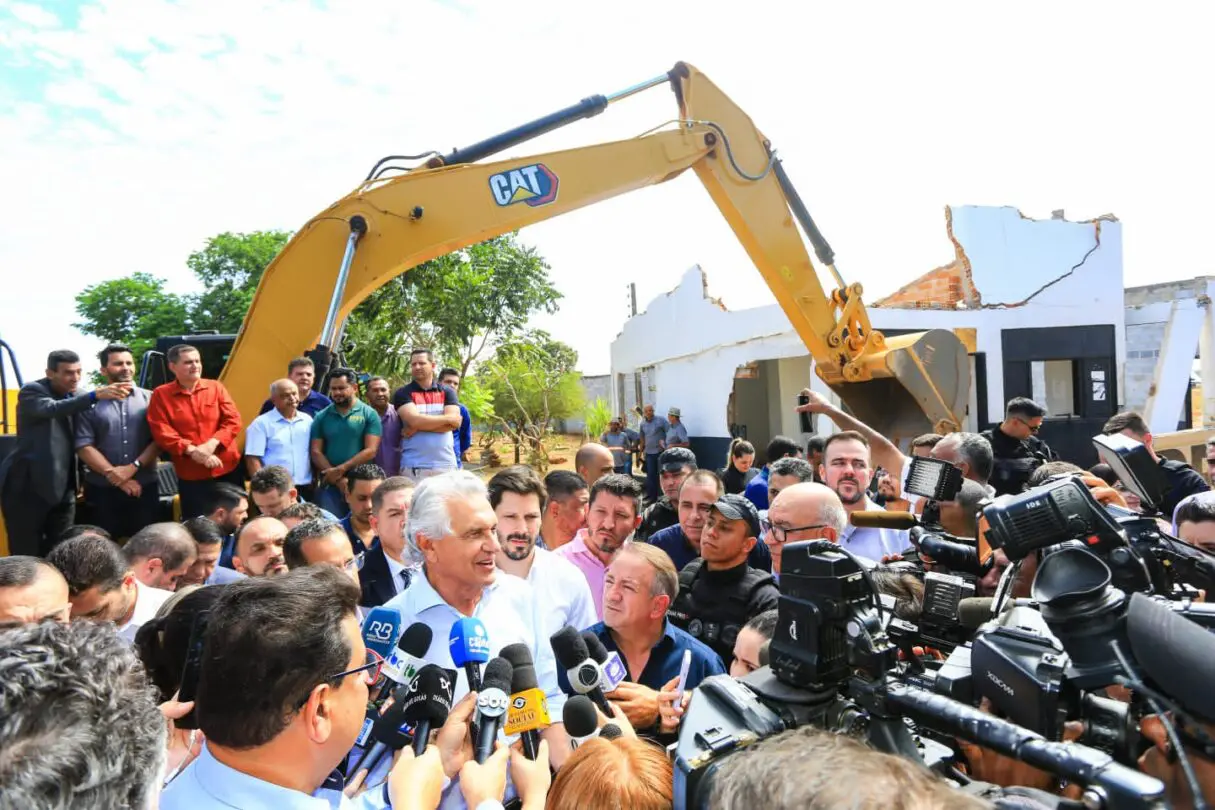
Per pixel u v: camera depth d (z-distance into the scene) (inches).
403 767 65.6
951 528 112.9
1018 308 569.0
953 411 311.6
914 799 33.1
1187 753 49.3
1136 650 48.0
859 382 326.6
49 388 212.8
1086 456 575.5
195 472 229.1
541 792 72.0
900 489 175.2
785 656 58.4
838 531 124.6
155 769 44.4
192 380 229.0
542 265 965.8
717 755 49.7
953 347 312.5
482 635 86.0
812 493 125.6
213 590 90.0
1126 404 644.7
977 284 579.5
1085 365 581.3
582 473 233.1
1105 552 59.1
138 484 223.9
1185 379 548.4
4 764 37.4
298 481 245.8
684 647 116.2
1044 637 56.7
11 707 38.7
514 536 133.0
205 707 55.3
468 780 66.0
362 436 259.6
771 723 54.0
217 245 1462.8
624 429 750.5
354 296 247.4
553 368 1144.2
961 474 98.3
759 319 639.1
